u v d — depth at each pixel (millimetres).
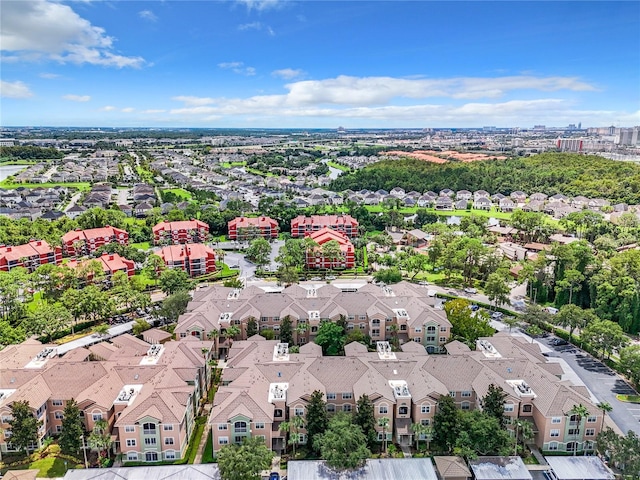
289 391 100438
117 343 126000
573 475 86250
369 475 86188
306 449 96312
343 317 136375
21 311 151875
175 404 96250
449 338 136125
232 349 123062
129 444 92875
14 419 93312
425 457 92875
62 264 181125
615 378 122562
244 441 89188
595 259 173500
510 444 91750
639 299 149125
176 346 116500
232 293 152000
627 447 86625
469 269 197375
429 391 98812
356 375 105250
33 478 84125
